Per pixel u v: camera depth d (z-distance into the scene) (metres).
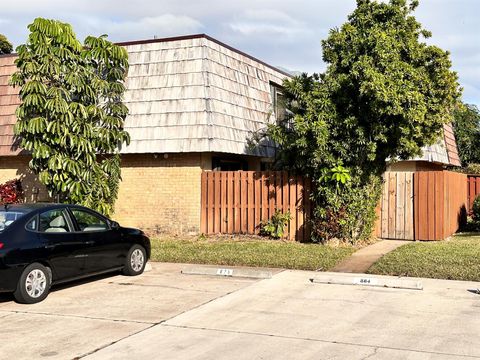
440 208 15.24
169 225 16.22
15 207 9.12
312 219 15.05
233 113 16.38
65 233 9.23
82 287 9.74
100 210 14.71
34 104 13.68
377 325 7.14
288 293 9.15
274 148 18.08
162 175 16.33
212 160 16.84
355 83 13.00
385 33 12.89
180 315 7.73
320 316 7.63
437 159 21.91
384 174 15.84
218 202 16.02
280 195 15.49
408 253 12.47
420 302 8.45
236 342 6.41
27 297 8.37
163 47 16.33
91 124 14.67
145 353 6.04
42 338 6.66
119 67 15.40
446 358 5.79
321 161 13.87
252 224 15.77
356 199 14.20
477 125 33.84
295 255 12.57
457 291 9.20
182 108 15.56
